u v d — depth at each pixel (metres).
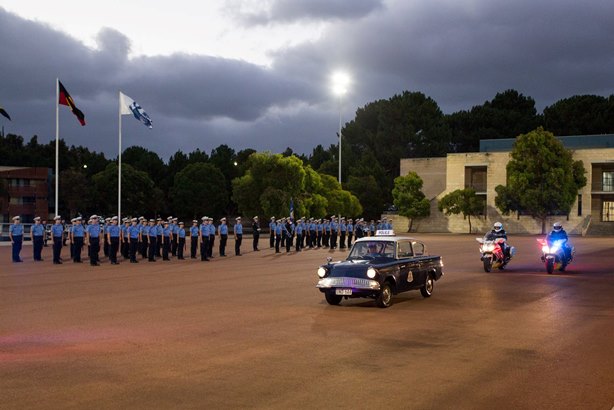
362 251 16.31
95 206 92.50
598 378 8.45
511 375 8.60
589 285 19.98
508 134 104.69
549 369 8.94
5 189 80.94
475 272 24.73
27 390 7.82
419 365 9.16
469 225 82.75
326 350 10.16
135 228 29.91
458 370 8.87
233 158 112.12
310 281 20.89
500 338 11.20
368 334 11.53
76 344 10.59
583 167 73.62
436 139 100.31
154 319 13.12
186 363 9.25
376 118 106.25
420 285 16.55
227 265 28.00
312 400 7.41
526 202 72.00
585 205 75.06
